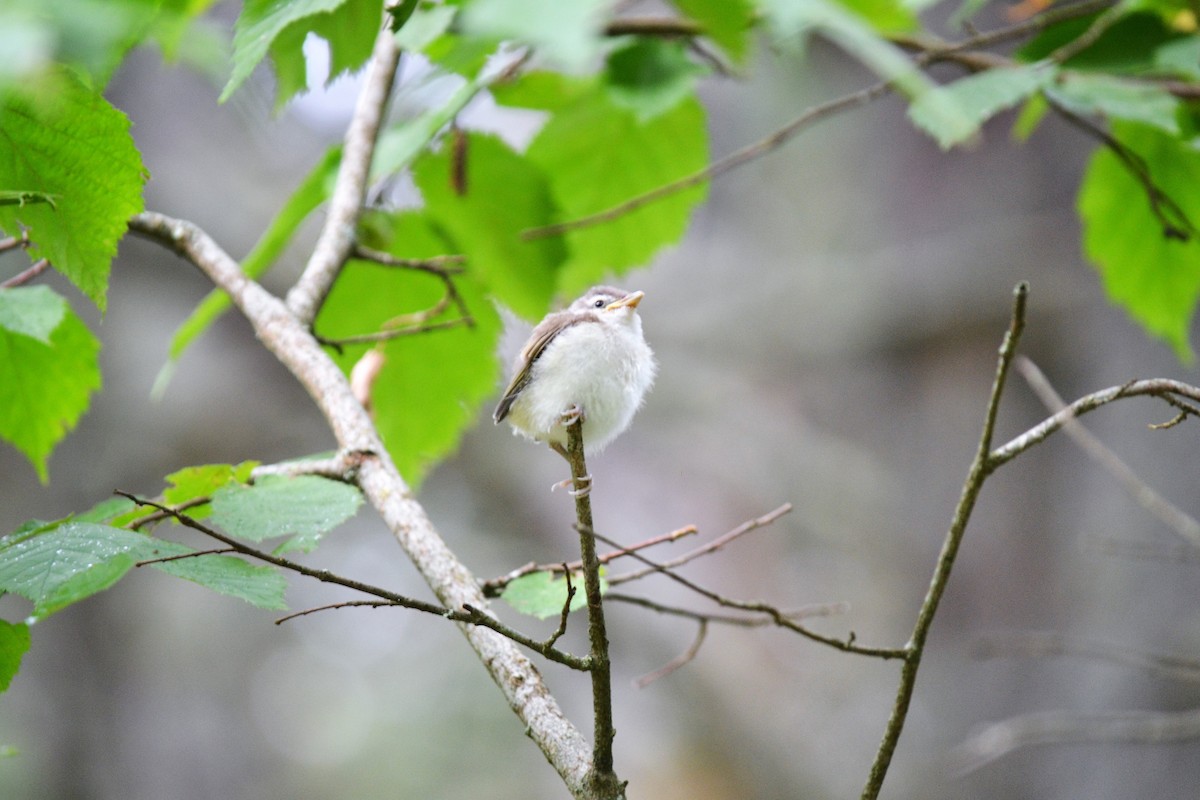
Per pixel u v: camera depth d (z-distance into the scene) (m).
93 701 15.80
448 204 5.95
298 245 12.73
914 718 14.52
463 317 5.32
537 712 3.61
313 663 18.53
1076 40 5.74
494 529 15.16
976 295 15.38
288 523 3.93
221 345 14.71
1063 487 14.63
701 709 14.23
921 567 15.39
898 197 16.55
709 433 16.47
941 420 15.70
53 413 5.02
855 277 16.34
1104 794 12.05
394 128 5.85
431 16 3.76
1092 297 14.45
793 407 16.62
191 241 5.27
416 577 17.78
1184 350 6.58
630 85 5.30
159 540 3.48
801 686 14.82
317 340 5.05
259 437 14.76
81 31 2.13
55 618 15.84
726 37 4.41
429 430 6.12
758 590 15.70
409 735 17.78
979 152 15.93
